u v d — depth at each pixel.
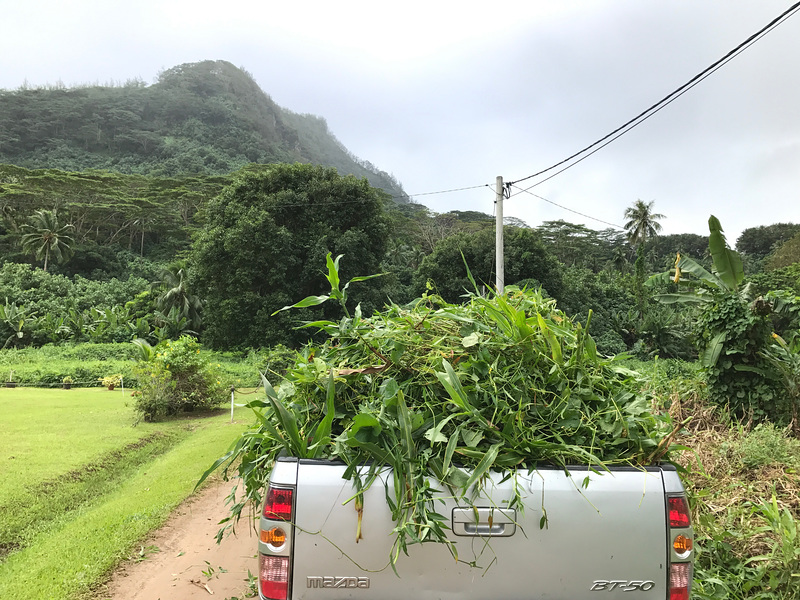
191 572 3.96
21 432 9.58
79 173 73.19
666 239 76.38
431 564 2.17
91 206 67.06
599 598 2.20
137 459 8.30
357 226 33.31
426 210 69.44
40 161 109.88
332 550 2.17
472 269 32.59
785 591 3.20
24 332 37.34
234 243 31.05
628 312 35.72
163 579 3.83
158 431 10.45
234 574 3.92
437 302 3.34
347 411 2.65
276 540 2.17
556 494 2.22
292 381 2.84
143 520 5.05
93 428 10.23
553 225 70.81
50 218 58.06
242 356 30.47
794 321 7.73
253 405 2.82
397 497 2.18
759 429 5.74
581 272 40.94
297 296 32.34
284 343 30.16
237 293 31.83
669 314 31.36
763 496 4.33
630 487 2.25
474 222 69.44
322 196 33.09
